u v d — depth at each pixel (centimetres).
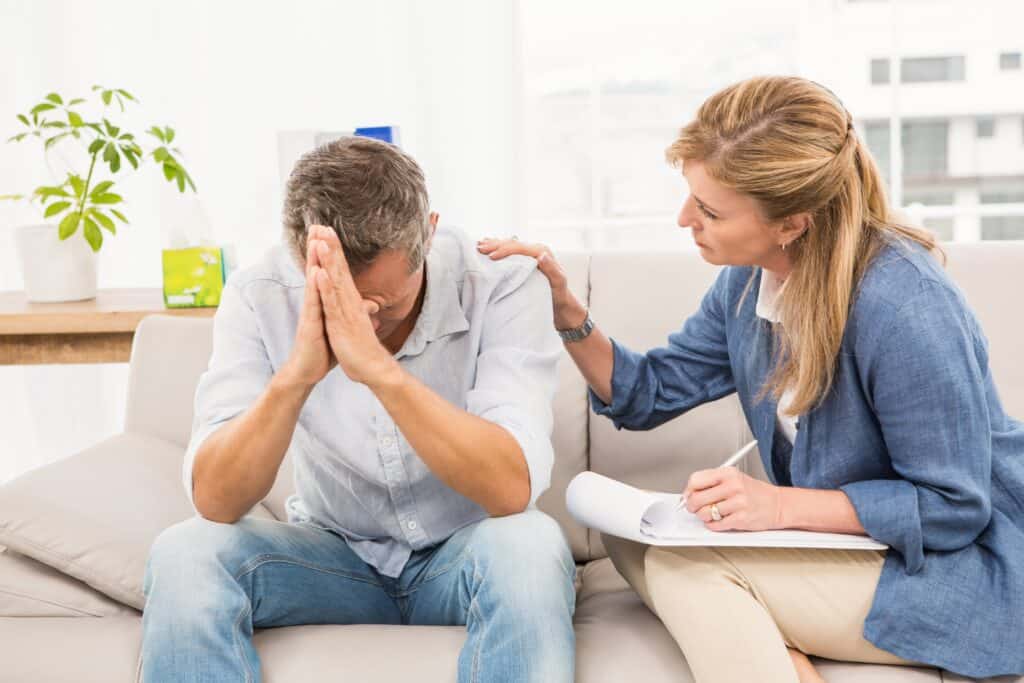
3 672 152
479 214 319
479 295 165
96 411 334
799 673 148
